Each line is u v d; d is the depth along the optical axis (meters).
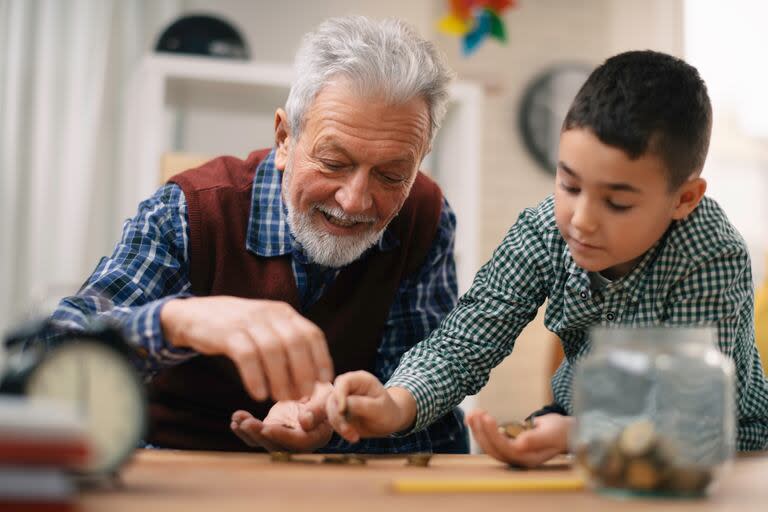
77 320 1.13
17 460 0.56
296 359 0.95
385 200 1.39
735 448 1.32
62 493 0.57
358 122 1.32
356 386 1.11
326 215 1.42
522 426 1.08
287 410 1.36
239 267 1.51
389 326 1.60
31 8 3.39
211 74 3.03
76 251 3.37
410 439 1.55
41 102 3.38
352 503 0.73
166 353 1.05
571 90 4.16
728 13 4.33
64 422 0.57
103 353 0.77
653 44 4.27
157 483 0.81
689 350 0.75
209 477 0.86
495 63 4.10
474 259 3.22
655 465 0.75
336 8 3.75
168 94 3.27
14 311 3.31
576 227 1.11
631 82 1.09
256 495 0.76
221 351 0.99
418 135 1.37
